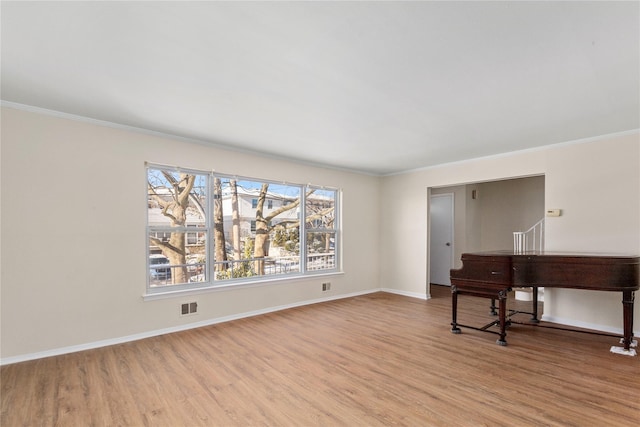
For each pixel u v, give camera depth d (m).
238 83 2.41
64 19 1.66
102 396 2.31
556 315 4.08
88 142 3.22
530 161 4.30
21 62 2.11
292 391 2.39
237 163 4.34
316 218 5.40
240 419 2.05
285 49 1.95
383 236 6.27
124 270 3.43
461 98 2.66
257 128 3.48
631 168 3.54
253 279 4.56
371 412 2.12
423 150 4.41
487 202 6.82
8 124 2.84
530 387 2.44
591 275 3.09
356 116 3.09
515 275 3.32
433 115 3.06
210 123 3.33
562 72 2.22
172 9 1.58
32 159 2.94
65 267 3.09
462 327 3.89
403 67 2.16
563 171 4.01
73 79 2.36
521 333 3.71
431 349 3.21
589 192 3.81
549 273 3.24
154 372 2.69
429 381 2.54
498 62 2.09
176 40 1.86
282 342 3.40
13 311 2.84
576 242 3.90
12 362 2.83
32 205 2.94
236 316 4.27
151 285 3.67
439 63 2.11
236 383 2.51
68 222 3.11
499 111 2.95
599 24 1.68
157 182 3.75
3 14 1.61
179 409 2.16
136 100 2.75
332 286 5.47
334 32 1.77
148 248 3.65
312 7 1.56
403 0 1.50
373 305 5.06
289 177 4.94
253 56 2.03
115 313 3.36
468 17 1.64
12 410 2.13
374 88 2.48
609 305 3.69
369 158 4.91
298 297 5.00
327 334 3.66
